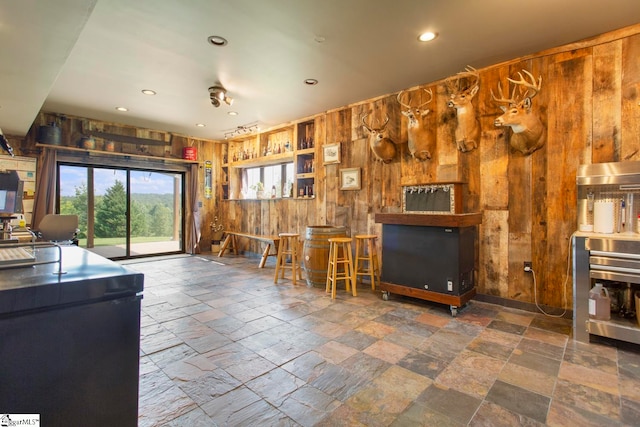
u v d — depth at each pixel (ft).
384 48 10.23
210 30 9.13
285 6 8.00
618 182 8.91
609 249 8.28
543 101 10.53
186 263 19.98
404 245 11.80
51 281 2.84
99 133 18.99
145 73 12.09
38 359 2.76
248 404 5.92
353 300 12.33
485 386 6.53
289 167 21.22
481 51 10.46
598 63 9.60
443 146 12.78
